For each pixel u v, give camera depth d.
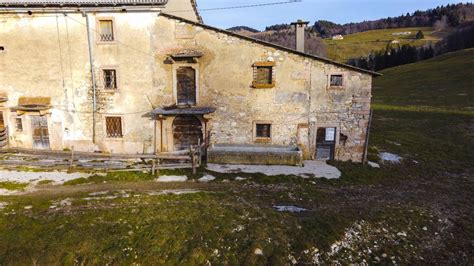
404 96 52.47
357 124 18.73
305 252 10.38
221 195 14.24
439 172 18.92
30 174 16.16
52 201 13.22
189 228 11.30
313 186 15.77
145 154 17.78
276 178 16.41
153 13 18.31
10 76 19.25
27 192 14.16
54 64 19.00
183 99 19.31
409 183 17.02
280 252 10.30
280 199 14.11
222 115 19.20
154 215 12.12
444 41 106.00
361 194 15.19
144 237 10.70
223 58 18.62
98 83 19.12
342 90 18.42
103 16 18.42
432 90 54.56
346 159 19.25
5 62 19.09
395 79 71.44
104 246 10.25
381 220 12.50
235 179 16.20
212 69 18.78
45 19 18.56
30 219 11.69
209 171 17.17
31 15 18.56
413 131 29.50
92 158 18.72
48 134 19.78
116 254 9.94
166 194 14.20
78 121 19.58
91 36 18.61
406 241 11.27
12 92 19.42
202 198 13.84
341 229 11.69
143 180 15.86
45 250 9.95
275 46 18.16
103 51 18.78
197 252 10.12
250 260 9.88
